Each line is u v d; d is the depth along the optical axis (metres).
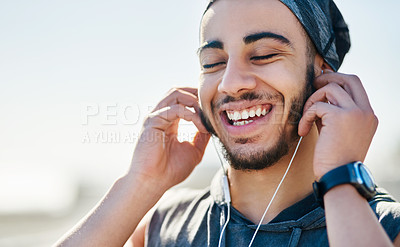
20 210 5.61
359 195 1.15
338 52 1.64
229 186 1.50
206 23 1.44
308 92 1.39
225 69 1.39
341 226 1.10
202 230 1.46
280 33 1.34
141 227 1.73
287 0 1.36
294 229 1.27
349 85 1.35
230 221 1.42
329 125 1.24
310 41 1.42
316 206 1.31
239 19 1.36
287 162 1.38
